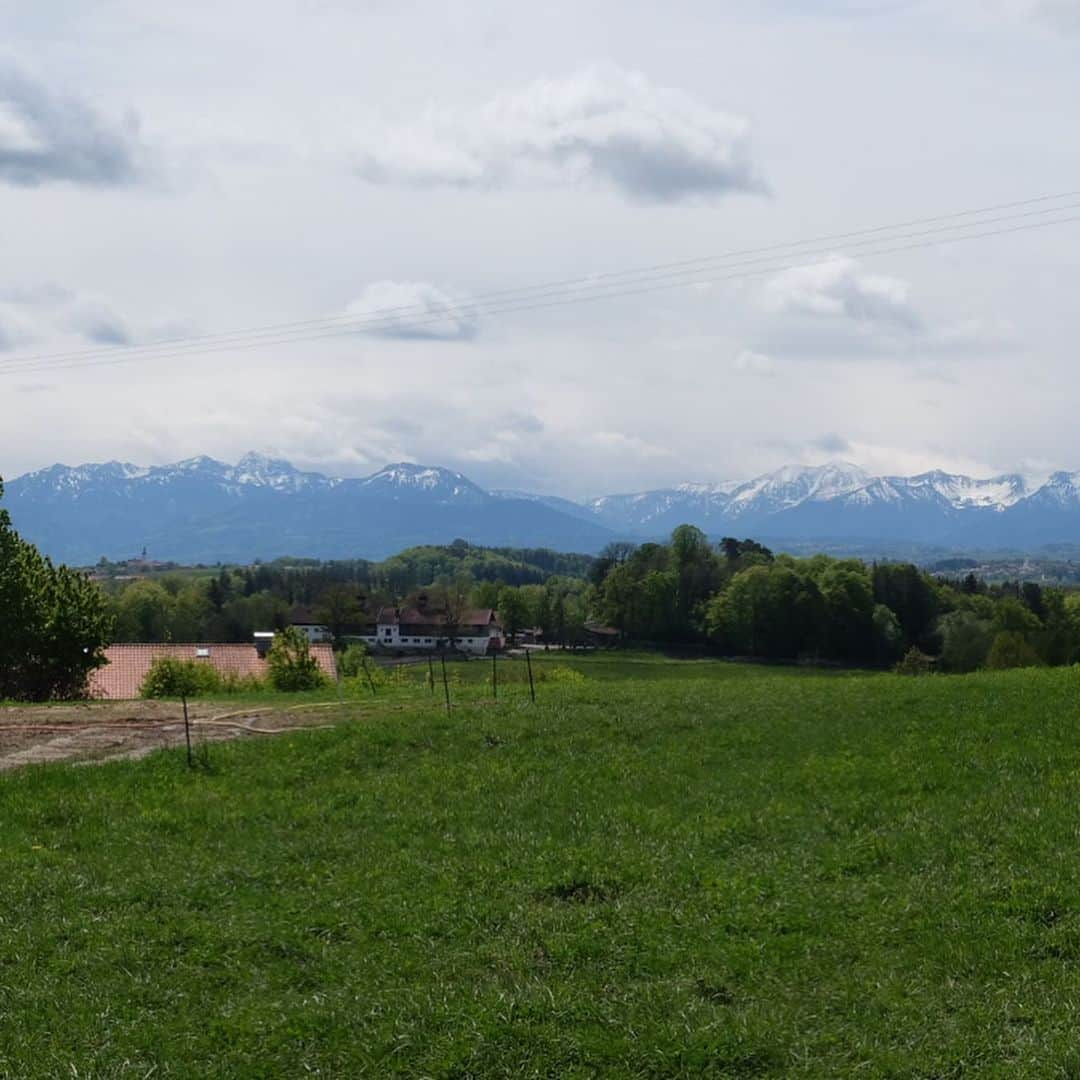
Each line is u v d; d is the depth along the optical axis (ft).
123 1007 47.73
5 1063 43.29
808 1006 46.83
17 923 57.26
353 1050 43.62
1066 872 59.26
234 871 64.95
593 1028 44.68
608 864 64.13
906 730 95.45
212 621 649.61
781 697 115.34
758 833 70.38
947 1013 46.06
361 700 128.47
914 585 552.00
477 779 85.56
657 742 95.71
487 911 57.16
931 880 60.08
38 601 169.27
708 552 625.82
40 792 83.10
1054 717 96.43
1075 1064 40.78
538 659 515.09
